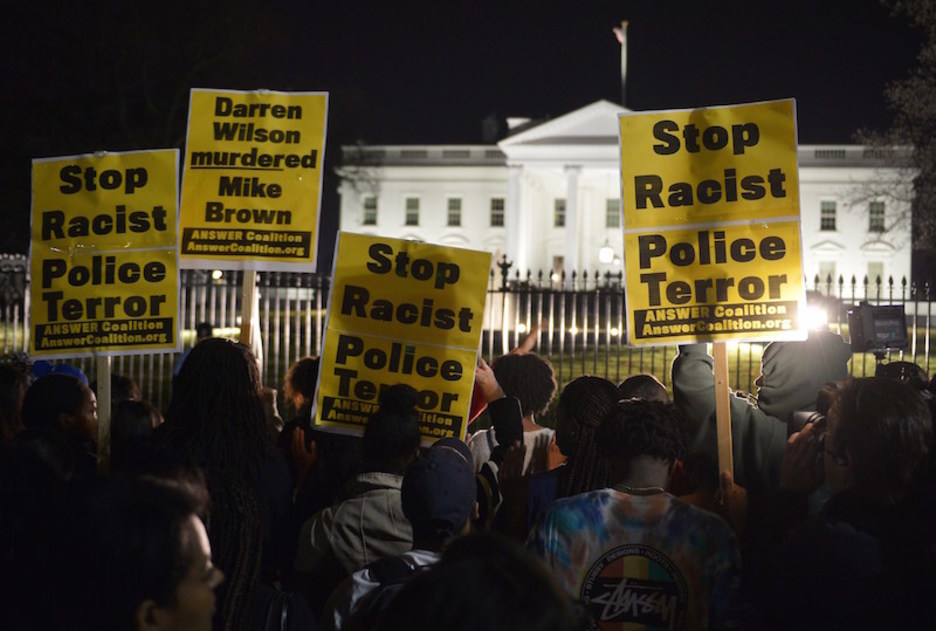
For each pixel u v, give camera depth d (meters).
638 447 3.21
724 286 4.77
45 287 5.23
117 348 5.17
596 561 3.13
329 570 3.87
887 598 2.91
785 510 4.20
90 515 2.07
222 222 5.88
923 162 29.42
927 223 29.73
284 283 14.42
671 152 4.84
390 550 3.78
